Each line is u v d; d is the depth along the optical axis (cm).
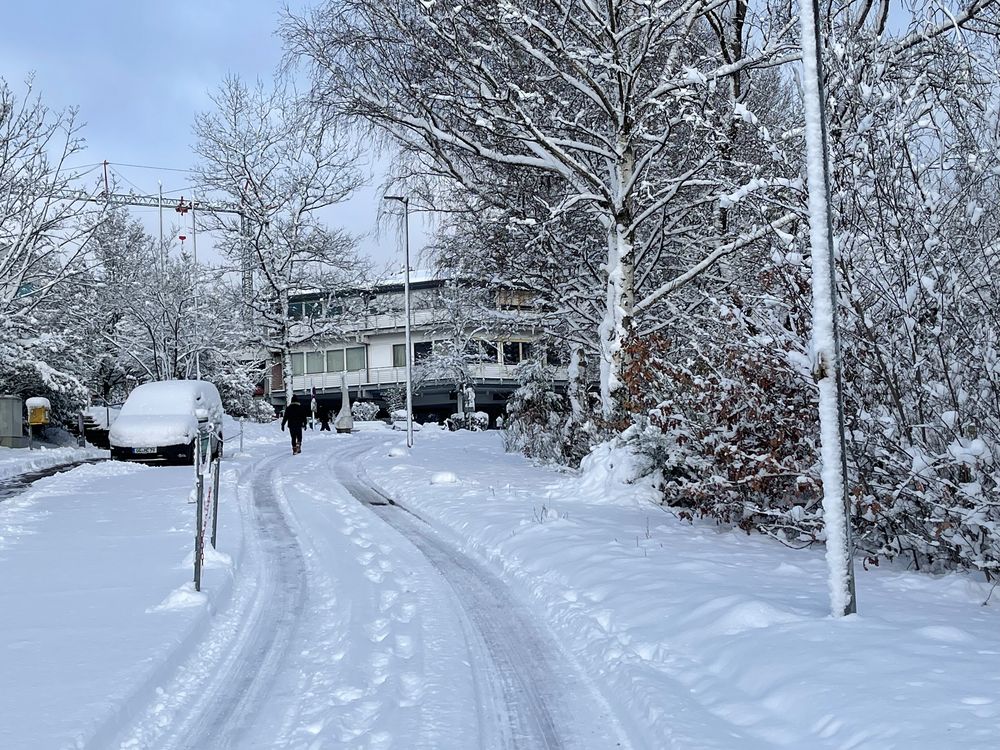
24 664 652
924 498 924
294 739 548
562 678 660
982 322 945
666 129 1662
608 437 1803
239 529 1342
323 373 6956
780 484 1229
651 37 1592
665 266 2169
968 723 449
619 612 794
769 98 1906
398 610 870
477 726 558
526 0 1664
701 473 1352
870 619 680
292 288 5266
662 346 1478
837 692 520
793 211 1061
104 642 711
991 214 977
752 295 1147
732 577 894
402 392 6444
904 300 957
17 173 3030
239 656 729
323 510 1625
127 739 544
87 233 3228
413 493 1786
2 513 1494
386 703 597
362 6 1750
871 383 1024
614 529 1234
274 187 5103
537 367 2973
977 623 687
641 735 535
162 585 932
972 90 994
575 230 2136
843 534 696
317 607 900
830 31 1066
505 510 1442
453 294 2622
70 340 3906
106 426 3806
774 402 1197
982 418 916
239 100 5000
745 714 531
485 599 914
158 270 4666
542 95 1742
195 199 5169
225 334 5084
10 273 3191
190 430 2506
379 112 1806
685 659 650
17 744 496
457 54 1697
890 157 951
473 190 1992
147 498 1697
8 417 3109
